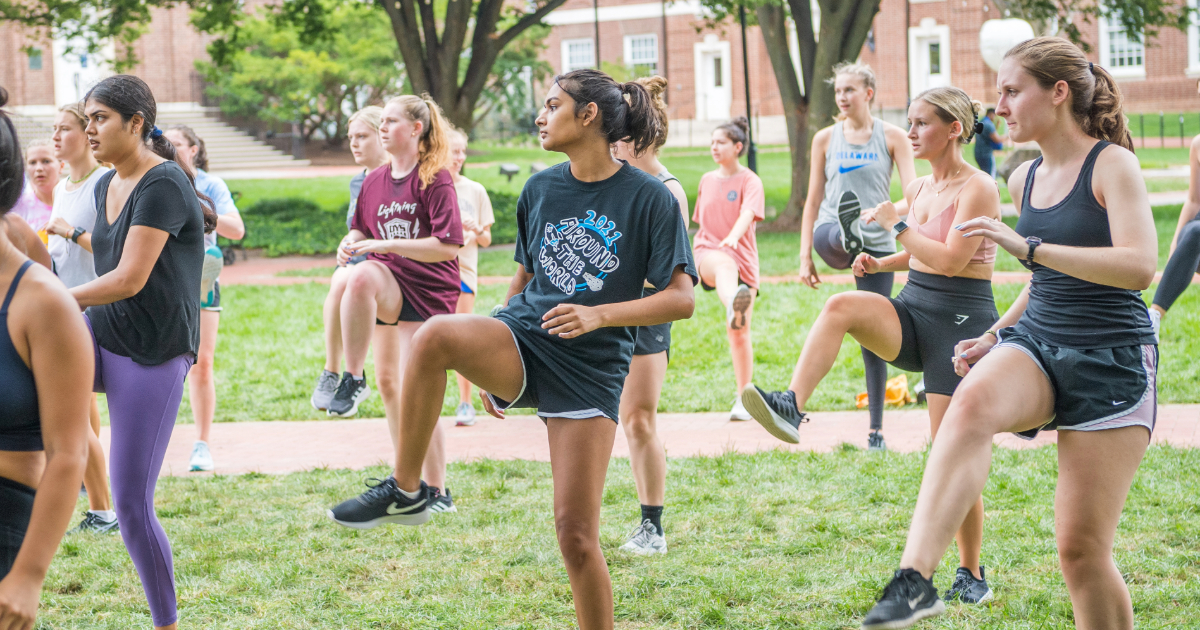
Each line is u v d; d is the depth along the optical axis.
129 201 3.71
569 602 4.34
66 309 2.50
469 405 7.79
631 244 3.33
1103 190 3.09
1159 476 5.67
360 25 38.44
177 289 3.73
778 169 30.12
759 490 5.77
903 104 41.91
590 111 3.30
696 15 45.50
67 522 2.50
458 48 20.09
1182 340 9.40
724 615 4.14
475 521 5.39
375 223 5.33
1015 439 6.67
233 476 6.40
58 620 4.23
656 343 4.82
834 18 18.70
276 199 25.97
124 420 3.67
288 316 12.45
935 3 41.41
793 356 9.56
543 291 3.42
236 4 22.97
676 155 35.69
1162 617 3.99
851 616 4.13
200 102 41.19
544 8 20.70
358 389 5.24
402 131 5.16
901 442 6.79
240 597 4.45
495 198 24.20
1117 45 40.00
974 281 4.16
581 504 3.26
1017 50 3.23
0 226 2.48
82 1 21.36
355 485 6.12
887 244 6.68
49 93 39.31
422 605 4.32
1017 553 4.68
